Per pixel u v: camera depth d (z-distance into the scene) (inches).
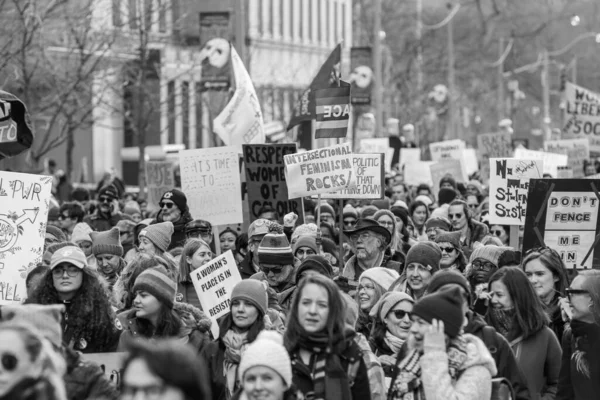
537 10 4682.6
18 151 693.9
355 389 440.5
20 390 312.3
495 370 432.5
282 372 406.3
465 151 1863.9
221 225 973.8
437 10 4510.3
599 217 695.7
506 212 832.3
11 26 1536.7
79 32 1803.6
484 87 4328.3
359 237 733.9
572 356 507.8
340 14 4234.7
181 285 673.6
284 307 612.1
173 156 1605.6
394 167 1688.0
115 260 709.9
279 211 933.2
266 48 3523.6
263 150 929.5
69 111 1911.9
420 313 426.0
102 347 509.4
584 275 506.9
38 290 512.4
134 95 2000.5
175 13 2650.1
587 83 5049.2
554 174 1365.7
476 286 617.9
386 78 3149.6
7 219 597.0
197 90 2129.7
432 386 417.7
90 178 2933.1
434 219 852.6
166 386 278.8
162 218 836.6
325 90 952.3
